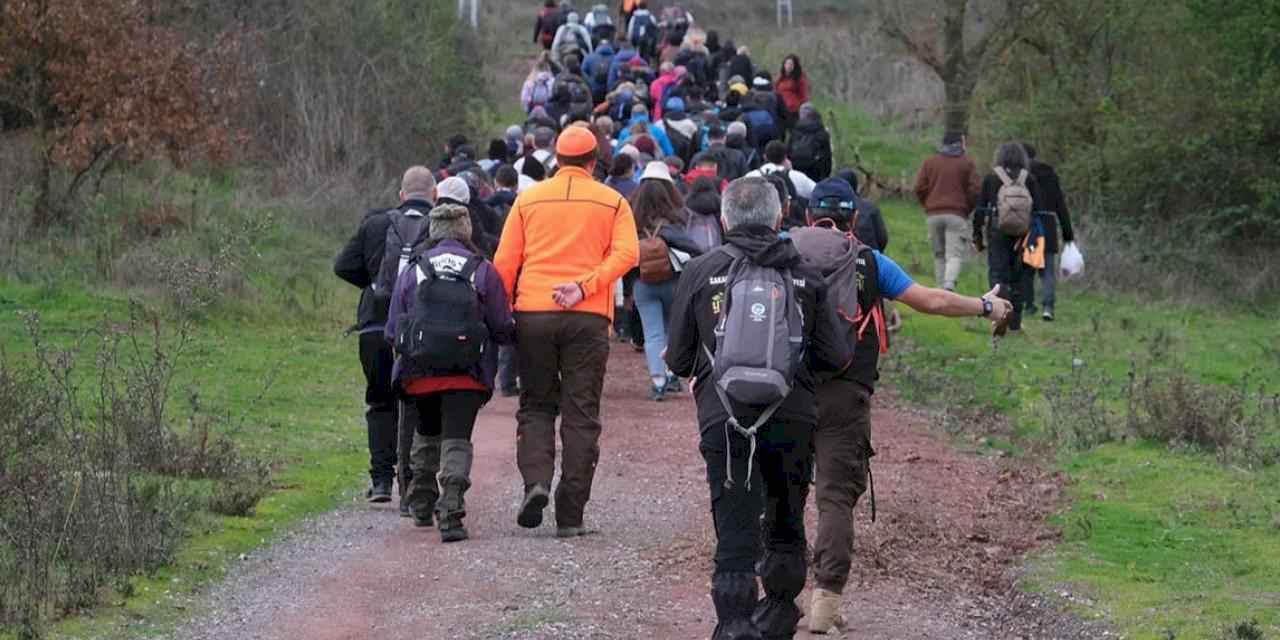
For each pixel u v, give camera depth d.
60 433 29.33
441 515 26.56
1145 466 33.75
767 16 140.25
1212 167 64.44
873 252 21.42
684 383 43.81
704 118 64.94
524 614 22.31
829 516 21.33
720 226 41.03
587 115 63.12
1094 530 28.44
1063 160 70.06
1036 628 22.97
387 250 27.89
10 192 54.53
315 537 26.73
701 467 33.41
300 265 56.78
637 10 103.38
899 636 21.83
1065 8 71.00
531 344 26.86
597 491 31.03
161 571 23.88
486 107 92.00
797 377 19.03
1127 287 60.72
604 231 27.02
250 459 31.72
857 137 90.12
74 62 53.72
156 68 54.53
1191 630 21.98
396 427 29.59
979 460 35.56
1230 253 64.31
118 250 51.72
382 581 24.06
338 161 70.56
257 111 70.50
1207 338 52.19
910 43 79.19
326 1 75.44
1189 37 65.94
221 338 45.78
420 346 25.86
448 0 87.31
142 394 31.61
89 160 55.00
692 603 23.06
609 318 27.19
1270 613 22.78
